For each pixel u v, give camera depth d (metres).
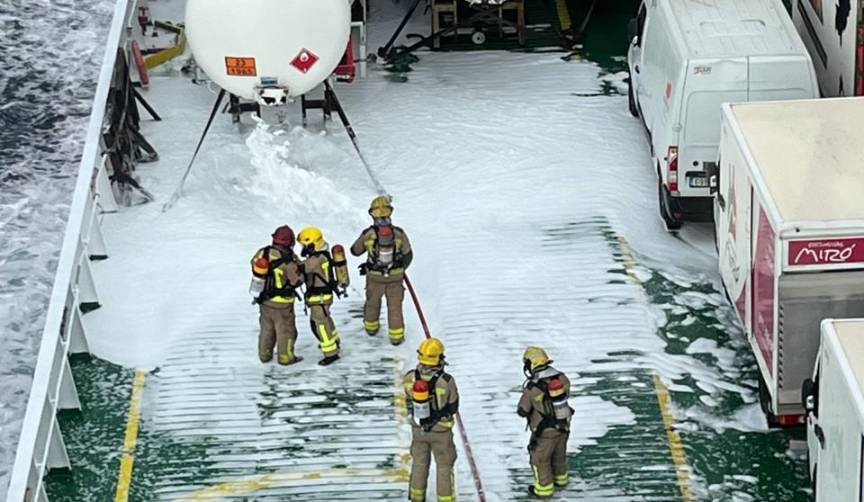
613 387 41.06
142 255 47.69
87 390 41.75
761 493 37.06
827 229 34.31
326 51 49.28
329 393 41.38
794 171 37.06
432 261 46.91
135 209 50.25
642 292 45.06
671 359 42.12
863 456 29.48
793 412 36.41
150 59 59.72
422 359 35.12
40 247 41.94
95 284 46.22
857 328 32.38
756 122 40.00
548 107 56.03
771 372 36.47
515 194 50.38
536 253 47.09
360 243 42.00
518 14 60.50
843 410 30.98
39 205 43.75
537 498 37.06
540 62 59.84
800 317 35.19
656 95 48.59
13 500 32.44
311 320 42.00
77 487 38.25
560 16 63.41
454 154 52.91
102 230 49.12
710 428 39.38
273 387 41.72
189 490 38.00
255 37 48.44
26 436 34.06
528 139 53.75
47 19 53.91
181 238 48.47
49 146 46.56
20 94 49.28
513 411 40.31
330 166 52.25
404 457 38.91
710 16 47.22
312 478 38.25
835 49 46.03
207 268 46.88
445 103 56.59
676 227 47.84
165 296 45.62
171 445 39.66
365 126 54.88
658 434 39.22
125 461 39.09
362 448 39.31
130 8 57.34
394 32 62.69
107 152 49.50
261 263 41.16
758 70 44.28
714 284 45.44
